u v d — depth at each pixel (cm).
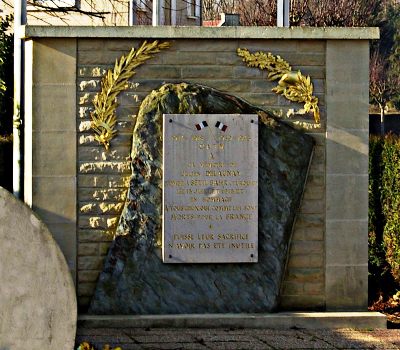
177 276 1095
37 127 1101
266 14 3033
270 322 1079
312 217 1123
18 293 745
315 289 1124
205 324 1073
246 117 1099
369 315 1095
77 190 1106
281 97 1120
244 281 1102
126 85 1108
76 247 1107
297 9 2917
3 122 1698
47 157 1102
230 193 1098
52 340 746
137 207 1095
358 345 997
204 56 1113
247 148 1099
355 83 1120
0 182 1633
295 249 1122
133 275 1091
